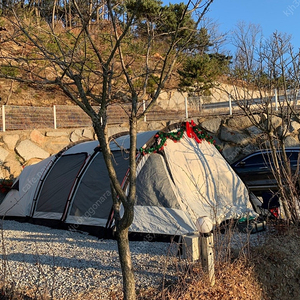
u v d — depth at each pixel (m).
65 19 4.55
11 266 5.19
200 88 16.12
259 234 6.61
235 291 4.45
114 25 3.84
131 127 3.59
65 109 14.14
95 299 4.06
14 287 4.25
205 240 4.45
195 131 8.15
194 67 14.27
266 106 7.62
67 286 4.44
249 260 5.12
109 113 14.47
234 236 6.38
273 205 7.65
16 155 12.38
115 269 4.97
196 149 7.96
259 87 8.04
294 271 5.32
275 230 6.73
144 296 4.07
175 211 6.69
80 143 9.89
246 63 8.31
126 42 4.84
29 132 12.84
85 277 4.71
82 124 14.38
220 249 4.96
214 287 4.38
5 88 17.25
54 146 13.19
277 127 12.51
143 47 5.08
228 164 8.59
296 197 6.84
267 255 5.48
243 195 8.26
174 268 4.88
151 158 7.19
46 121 13.66
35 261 5.43
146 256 5.55
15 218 9.51
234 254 5.36
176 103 15.72
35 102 17.22
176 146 7.59
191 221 6.53
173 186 6.97
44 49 3.68
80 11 4.08
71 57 3.68
